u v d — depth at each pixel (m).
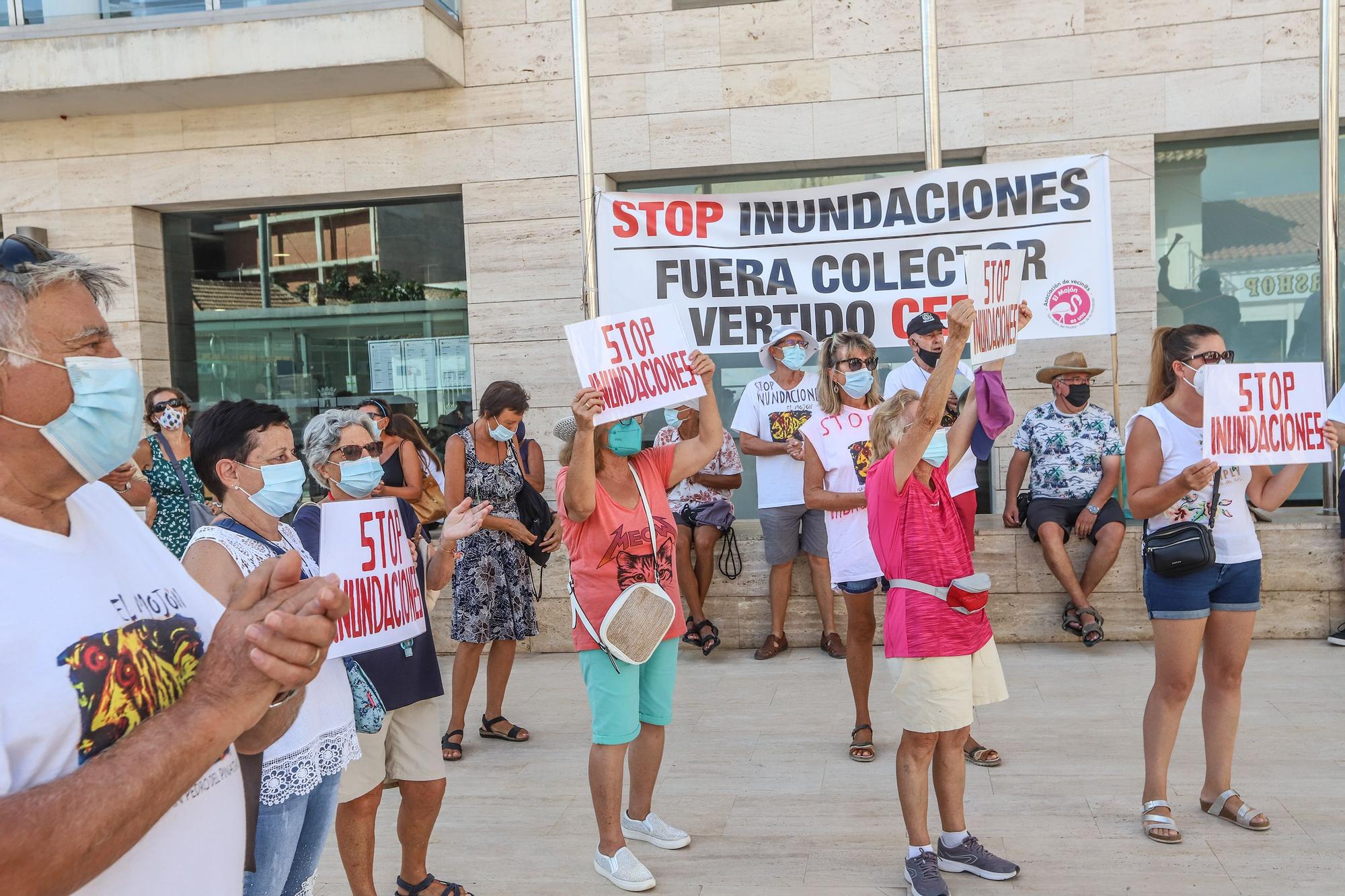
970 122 8.05
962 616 3.51
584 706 6.07
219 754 1.28
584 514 3.73
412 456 6.57
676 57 8.31
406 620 3.02
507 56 8.45
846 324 6.75
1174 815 4.09
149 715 1.37
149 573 1.51
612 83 8.39
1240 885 3.48
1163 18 7.79
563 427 4.30
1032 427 6.83
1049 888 3.53
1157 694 3.92
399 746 3.34
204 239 9.30
